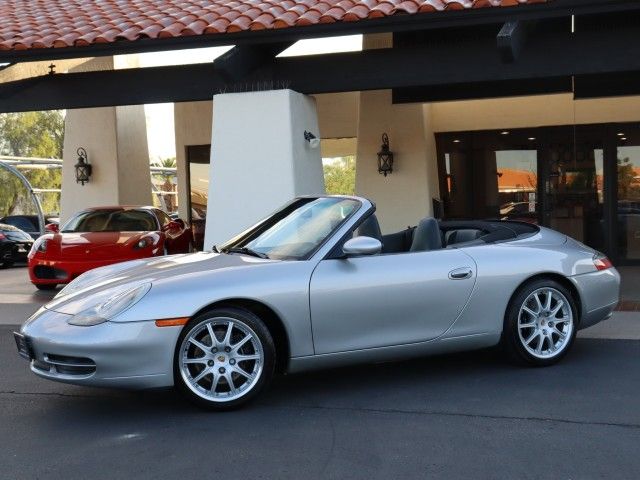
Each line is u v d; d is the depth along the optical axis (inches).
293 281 184.9
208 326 177.8
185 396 177.3
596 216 488.4
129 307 172.2
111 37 331.6
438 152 517.0
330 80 334.3
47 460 151.9
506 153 504.4
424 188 478.9
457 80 319.6
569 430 163.8
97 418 179.6
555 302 217.8
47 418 180.4
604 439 157.8
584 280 219.6
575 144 489.1
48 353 173.6
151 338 170.7
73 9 418.6
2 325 319.6
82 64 518.0
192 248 488.7
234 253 207.5
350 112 539.8
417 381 206.2
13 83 367.9
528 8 289.1
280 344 190.1
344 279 189.9
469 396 190.9
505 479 137.9
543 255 215.3
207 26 323.9
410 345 198.2
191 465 147.8
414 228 251.3
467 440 158.7
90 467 147.9
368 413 178.7
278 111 328.2
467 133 510.0
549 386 198.2
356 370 219.6
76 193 562.3
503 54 285.9
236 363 180.9
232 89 344.2
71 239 414.0
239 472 143.8
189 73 350.3
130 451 156.3
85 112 554.3
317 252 192.2
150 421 176.1
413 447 155.2
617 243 484.4
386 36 472.4
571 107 484.7
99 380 169.9
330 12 314.0
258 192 330.3
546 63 309.1
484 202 510.6
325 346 188.9
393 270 195.9
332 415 177.8
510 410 178.5
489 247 213.5
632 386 197.5
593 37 303.7
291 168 327.0
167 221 478.6
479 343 208.1
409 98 433.1
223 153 335.0
